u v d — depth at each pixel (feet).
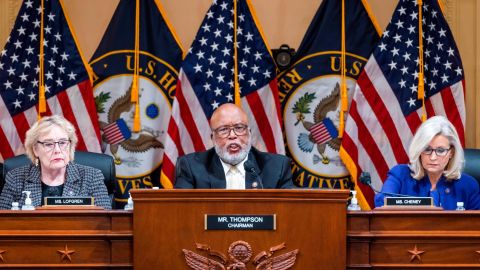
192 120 46.52
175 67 47.83
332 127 47.39
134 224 27.07
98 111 47.73
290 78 47.83
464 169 38.22
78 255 27.58
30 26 47.21
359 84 46.24
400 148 45.83
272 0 49.44
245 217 26.89
